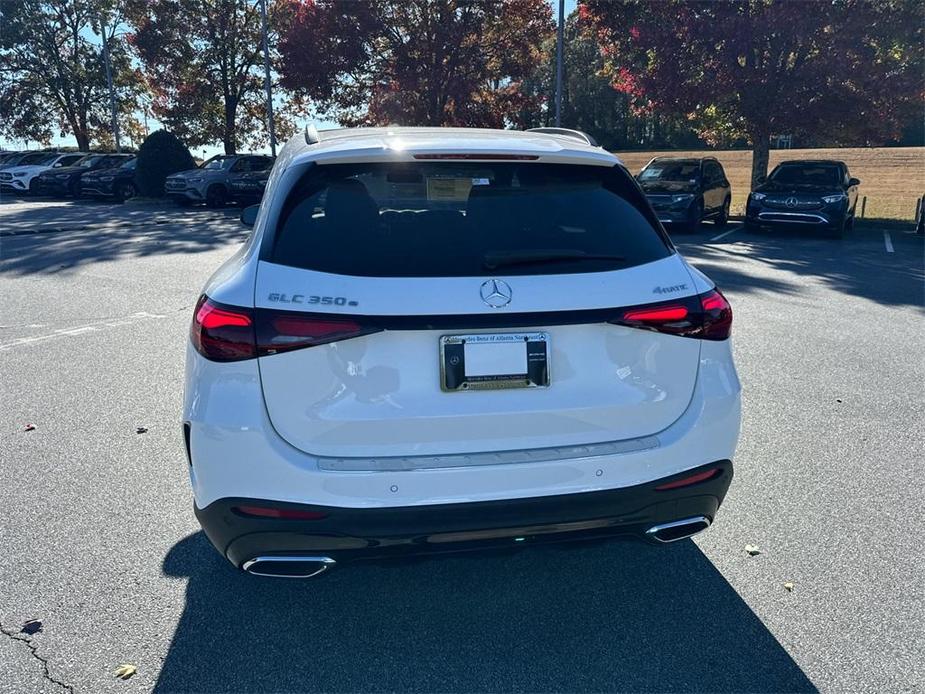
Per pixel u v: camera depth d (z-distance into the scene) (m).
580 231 2.65
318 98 26.67
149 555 3.29
